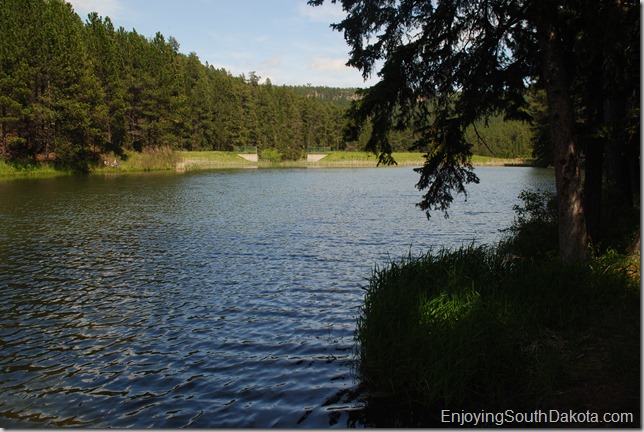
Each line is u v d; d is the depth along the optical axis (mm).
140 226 20984
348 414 5801
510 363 5777
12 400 6352
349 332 8742
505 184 46906
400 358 6398
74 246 16516
